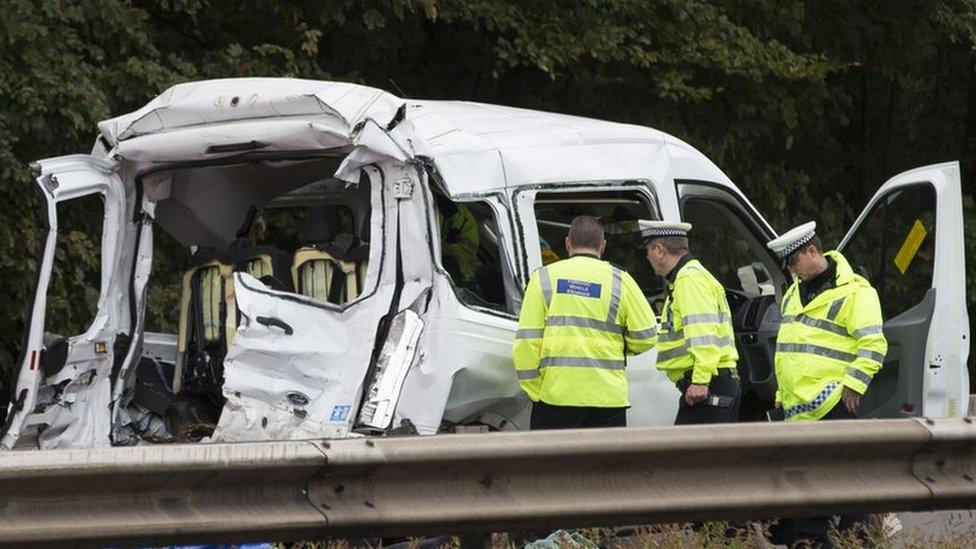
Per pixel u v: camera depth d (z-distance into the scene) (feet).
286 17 110.63
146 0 109.70
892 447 51.21
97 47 99.45
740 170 132.26
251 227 73.51
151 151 67.97
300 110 64.28
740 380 76.59
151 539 41.09
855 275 66.54
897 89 151.02
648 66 119.65
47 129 93.97
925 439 51.44
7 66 92.89
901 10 138.82
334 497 43.88
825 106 138.10
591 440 46.44
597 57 117.19
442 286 61.36
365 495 44.27
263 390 62.69
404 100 67.92
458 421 63.46
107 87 99.35
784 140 136.05
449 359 61.00
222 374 68.49
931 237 71.61
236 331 64.39
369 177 62.59
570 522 46.68
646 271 74.02
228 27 111.96
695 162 74.23
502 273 64.64
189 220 72.84
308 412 61.77
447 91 124.67
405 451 44.19
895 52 141.38
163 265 98.48
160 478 41.29
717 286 66.95
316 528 43.24
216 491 42.42
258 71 105.50
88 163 68.18
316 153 65.41
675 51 121.90
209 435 68.74
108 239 69.26
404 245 61.57
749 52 123.75
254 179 72.95
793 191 135.85
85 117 94.89
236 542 42.39
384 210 62.13
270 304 62.80
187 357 69.87
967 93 157.07
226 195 73.05
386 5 110.11
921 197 72.54
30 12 92.99
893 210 74.38
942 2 138.92
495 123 68.39
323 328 62.23
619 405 64.39
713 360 65.51
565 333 63.62
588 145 69.62
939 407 70.49
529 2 119.14
